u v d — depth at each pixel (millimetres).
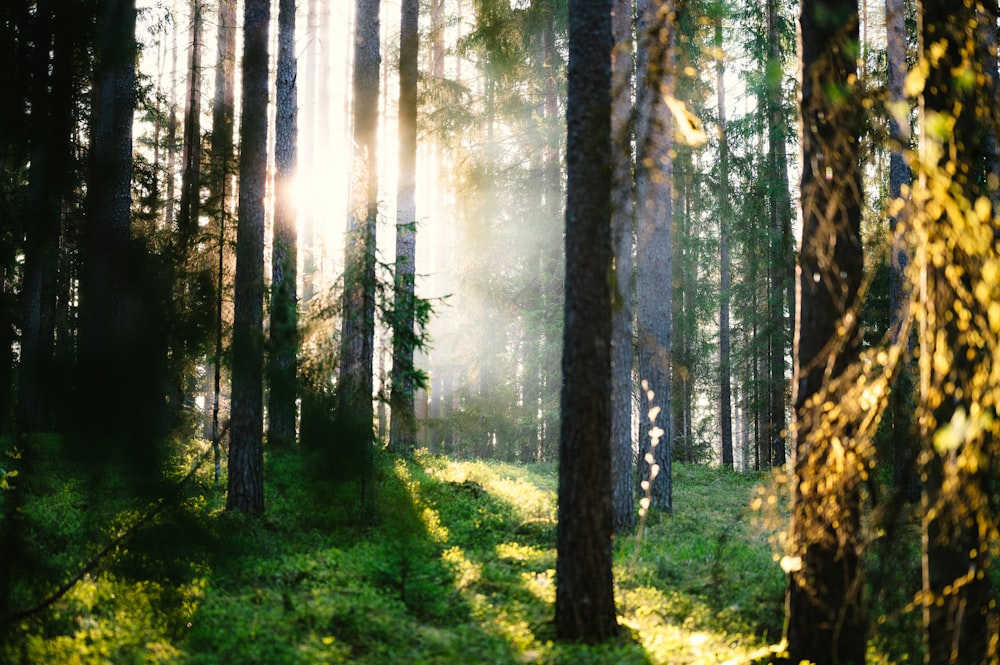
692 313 27969
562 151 23750
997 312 4379
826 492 6480
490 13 22172
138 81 22953
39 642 6602
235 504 12633
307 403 16188
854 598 6613
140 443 14750
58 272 21984
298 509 13586
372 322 14266
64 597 7938
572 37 8273
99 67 18859
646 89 9102
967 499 4941
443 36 25562
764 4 25547
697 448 33719
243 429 12766
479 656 7457
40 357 18562
